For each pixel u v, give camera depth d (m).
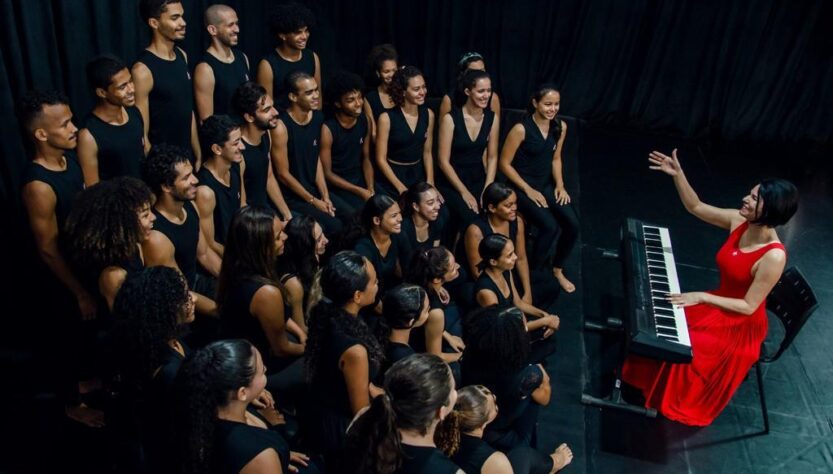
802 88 6.85
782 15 6.57
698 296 3.71
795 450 3.79
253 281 3.04
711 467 3.65
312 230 3.47
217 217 3.93
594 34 6.93
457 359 3.65
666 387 3.80
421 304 3.04
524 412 3.15
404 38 7.22
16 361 3.64
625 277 4.07
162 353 2.51
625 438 3.77
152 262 3.19
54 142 3.17
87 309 3.29
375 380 3.26
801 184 6.48
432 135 5.07
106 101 3.57
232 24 4.41
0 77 3.65
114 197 2.91
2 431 3.26
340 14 7.06
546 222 4.68
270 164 4.54
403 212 4.14
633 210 5.82
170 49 4.14
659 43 6.83
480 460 2.43
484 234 4.12
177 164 3.24
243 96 4.00
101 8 4.29
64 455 3.16
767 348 4.51
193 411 2.15
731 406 4.05
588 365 4.23
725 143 7.09
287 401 3.35
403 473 2.19
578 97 7.23
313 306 2.99
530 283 4.68
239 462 2.14
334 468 2.46
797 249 5.54
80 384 3.36
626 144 6.91
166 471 2.38
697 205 4.06
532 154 4.71
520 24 7.02
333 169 4.84
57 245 3.29
